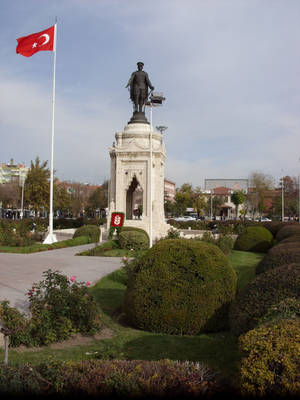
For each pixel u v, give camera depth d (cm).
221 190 9881
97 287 1101
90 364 441
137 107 2905
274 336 387
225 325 711
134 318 728
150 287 718
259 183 7231
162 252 751
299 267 655
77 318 704
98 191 7488
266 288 622
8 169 13075
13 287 1016
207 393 392
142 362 444
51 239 2205
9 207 7881
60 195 5594
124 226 2548
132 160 2714
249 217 8669
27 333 632
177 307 697
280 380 353
